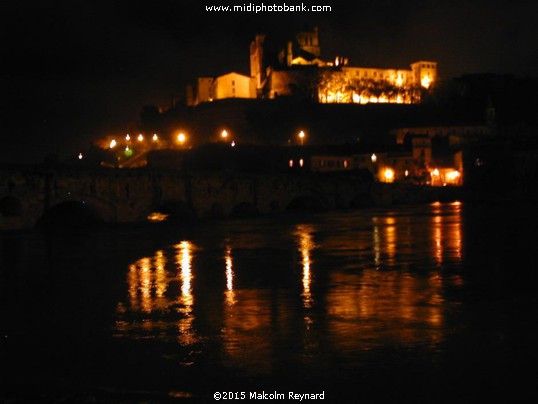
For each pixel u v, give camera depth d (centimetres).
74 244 5422
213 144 16788
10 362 1888
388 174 16075
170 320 2377
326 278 3297
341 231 6300
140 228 7181
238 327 2233
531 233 5491
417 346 1945
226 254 4531
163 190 8419
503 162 14125
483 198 13488
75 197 7338
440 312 2395
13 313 2573
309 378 1697
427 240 5116
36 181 6950
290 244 5125
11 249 5075
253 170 15475
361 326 2200
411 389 1611
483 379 1664
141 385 1678
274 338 2073
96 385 1684
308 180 10925
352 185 11788
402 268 3594
